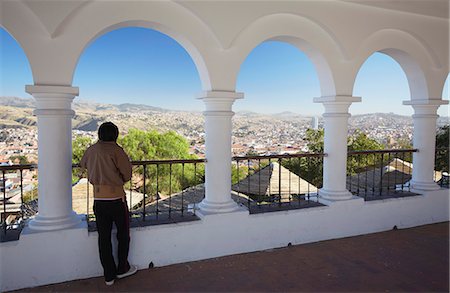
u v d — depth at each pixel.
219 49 4.37
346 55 5.11
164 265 4.18
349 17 5.09
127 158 3.65
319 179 13.59
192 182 16.00
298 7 4.69
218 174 4.53
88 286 3.66
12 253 3.55
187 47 4.43
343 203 5.23
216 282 3.77
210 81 4.36
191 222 4.30
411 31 5.65
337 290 3.60
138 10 3.94
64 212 3.84
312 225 5.04
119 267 3.76
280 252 4.64
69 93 3.69
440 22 5.93
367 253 4.62
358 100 5.27
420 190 6.09
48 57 3.61
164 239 4.17
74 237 3.78
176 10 4.12
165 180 15.77
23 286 3.61
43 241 3.66
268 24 4.62
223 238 4.47
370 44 5.36
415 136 6.29
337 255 4.55
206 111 4.50
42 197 3.76
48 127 3.71
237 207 4.66
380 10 5.34
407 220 5.80
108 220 3.63
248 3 4.42
